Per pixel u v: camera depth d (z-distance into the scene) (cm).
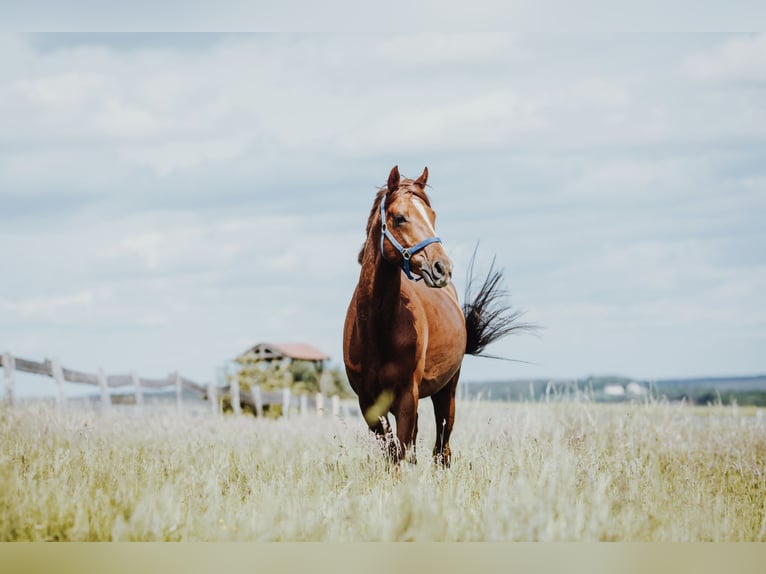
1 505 473
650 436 873
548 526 457
